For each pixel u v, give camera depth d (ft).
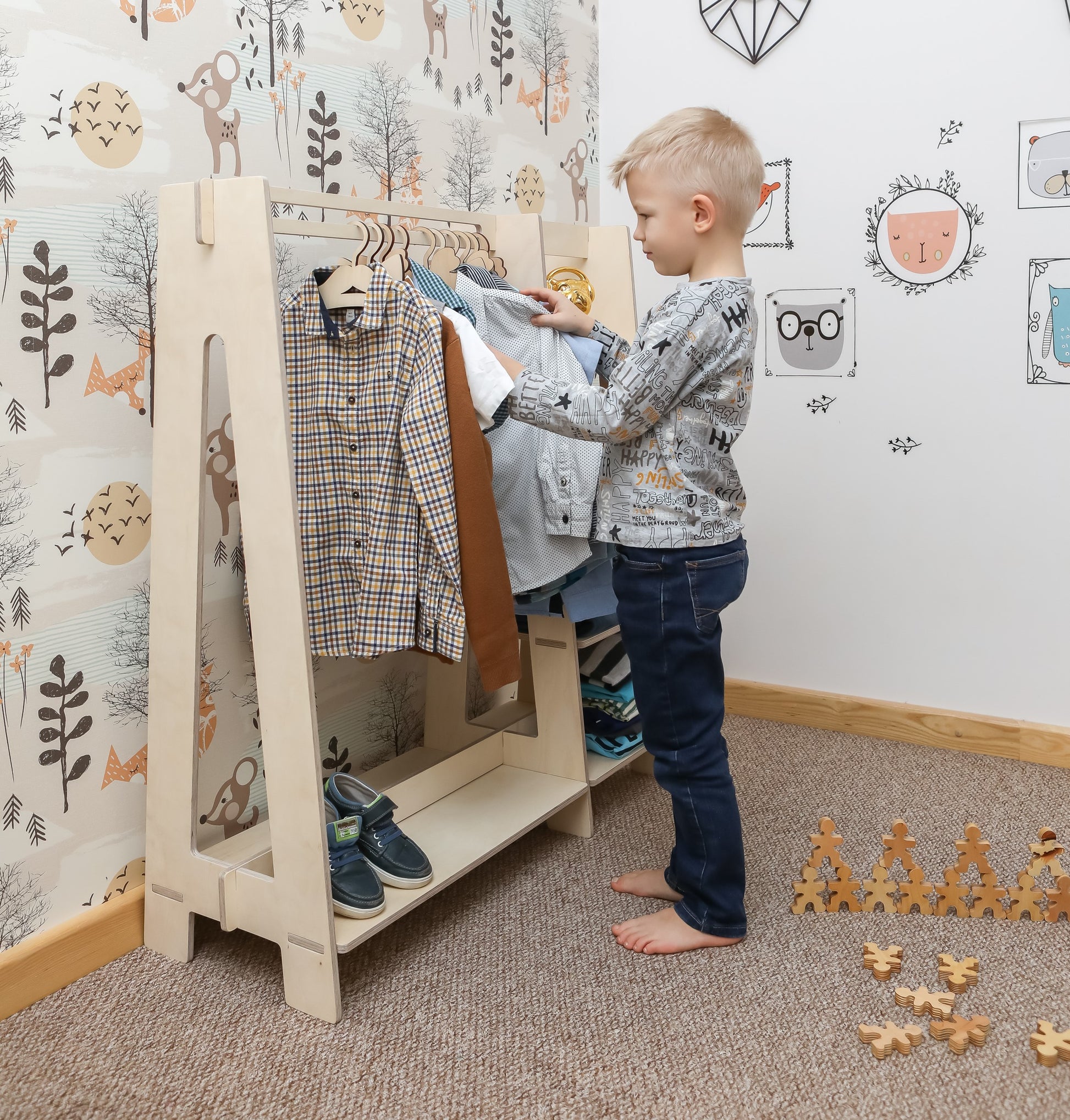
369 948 4.70
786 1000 4.25
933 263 6.61
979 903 4.86
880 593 7.12
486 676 4.39
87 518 4.44
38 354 4.20
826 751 6.93
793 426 7.22
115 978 4.52
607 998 4.29
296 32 5.21
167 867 4.62
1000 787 6.28
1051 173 6.21
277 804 4.18
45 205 4.16
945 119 6.45
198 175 4.78
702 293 4.23
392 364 4.31
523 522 5.08
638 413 4.14
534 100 7.04
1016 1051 3.90
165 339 4.29
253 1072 3.86
